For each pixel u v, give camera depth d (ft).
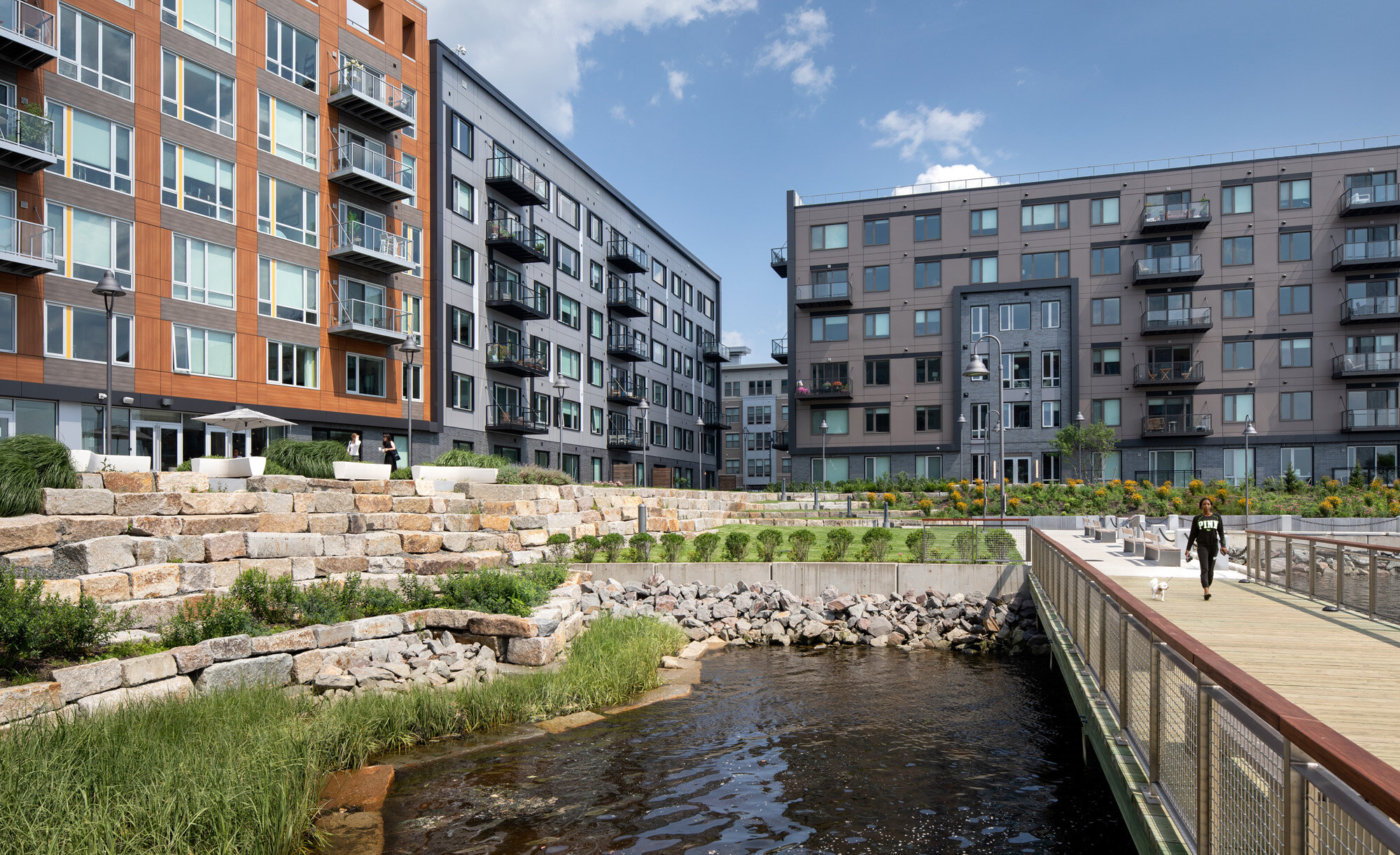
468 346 131.13
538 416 152.05
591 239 177.37
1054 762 29.32
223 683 30.48
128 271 84.28
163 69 88.43
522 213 148.46
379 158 112.27
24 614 26.37
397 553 51.37
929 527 83.20
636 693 38.45
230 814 19.88
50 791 18.72
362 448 110.22
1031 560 57.11
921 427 165.17
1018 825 23.58
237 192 95.45
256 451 96.07
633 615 53.93
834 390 165.37
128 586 34.45
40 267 73.87
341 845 21.59
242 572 41.11
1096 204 159.53
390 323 113.80
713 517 96.27
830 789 26.43
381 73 115.75
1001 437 97.25
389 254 111.24
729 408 298.35
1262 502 106.22
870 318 169.17
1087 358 157.99
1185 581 47.16
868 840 22.50
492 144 139.95
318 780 25.00
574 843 21.91
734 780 27.04
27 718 23.56
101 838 17.74
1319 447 149.18
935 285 166.09
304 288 103.04
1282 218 152.56
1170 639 13.39
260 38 98.99
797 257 173.37
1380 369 144.46
